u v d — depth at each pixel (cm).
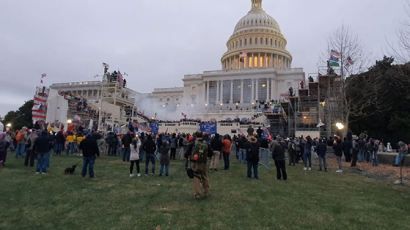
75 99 4262
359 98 3475
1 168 1304
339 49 2908
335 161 2191
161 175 1288
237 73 8075
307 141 1667
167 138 2103
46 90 3828
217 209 758
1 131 1406
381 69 3609
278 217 709
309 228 640
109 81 5803
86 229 603
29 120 5234
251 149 1263
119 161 1802
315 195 964
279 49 9181
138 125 3531
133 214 704
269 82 7794
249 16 10006
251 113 6044
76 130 2442
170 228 613
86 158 1178
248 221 671
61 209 736
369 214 765
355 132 3953
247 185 1091
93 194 895
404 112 3562
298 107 3675
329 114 3041
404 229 656
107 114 4844
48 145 1245
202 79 8719
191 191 962
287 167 1772
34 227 609
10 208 732
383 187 1174
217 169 1530
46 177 1136
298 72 7762
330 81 3262
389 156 2052
